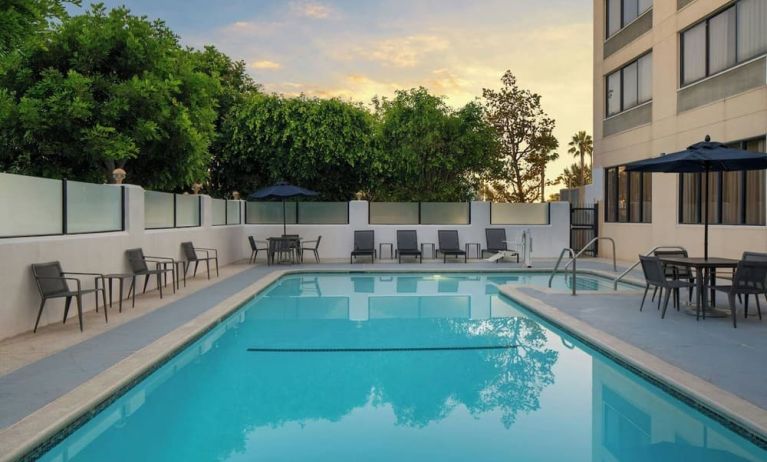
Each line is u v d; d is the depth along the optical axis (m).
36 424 3.82
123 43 14.47
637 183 17.22
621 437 4.24
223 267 15.66
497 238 18.16
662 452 3.93
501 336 7.74
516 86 33.44
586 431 4.39
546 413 4.80
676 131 14.80
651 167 8.98
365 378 5.87
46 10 10.09
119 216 9.88
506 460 3.85
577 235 20.44
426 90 22.16
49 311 7.41
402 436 4.32
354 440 4.25
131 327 7.21
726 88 12.79
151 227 11.38
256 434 4.38
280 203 18.98
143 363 5.43
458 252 17.05
